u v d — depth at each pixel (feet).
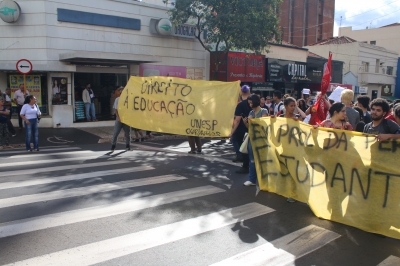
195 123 29.12
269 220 17.20
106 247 13.79
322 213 17.52
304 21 168.35
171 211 17.97
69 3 52.49
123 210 17.87
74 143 42.50
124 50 59.21
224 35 58.39
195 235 15.17
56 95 53.11
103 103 61.05
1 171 25.61
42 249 13.48
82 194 20.27
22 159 30.50
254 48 61.16
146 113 31.53
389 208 15.40
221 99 28.27
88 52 49.06
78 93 57.00
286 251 13.97
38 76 52.39
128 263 12.62
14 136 43.65
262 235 15.40
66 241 14.21
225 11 56.70
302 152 18.90
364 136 16.26
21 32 50.80
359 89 112.78
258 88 82.89
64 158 31.19
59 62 52.13
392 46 153.69
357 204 16.38
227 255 13.47
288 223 16.88
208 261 12.96
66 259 12.76
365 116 25.03
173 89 30.17
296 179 19.35
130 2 59.11
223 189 22.20
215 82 28.81
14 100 49.49
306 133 18.67
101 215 17.11
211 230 15.78
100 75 60.13
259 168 22.03
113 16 57.16
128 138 36.70
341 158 16.97
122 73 59.98
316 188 17.95
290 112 20.39
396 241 15.20
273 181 21.47
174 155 33.71
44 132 47.98
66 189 21.18
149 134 47.75
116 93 36.37
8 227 15.44
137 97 32.04
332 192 17.28
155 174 25.54
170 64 65.92
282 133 20.25
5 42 50.98
